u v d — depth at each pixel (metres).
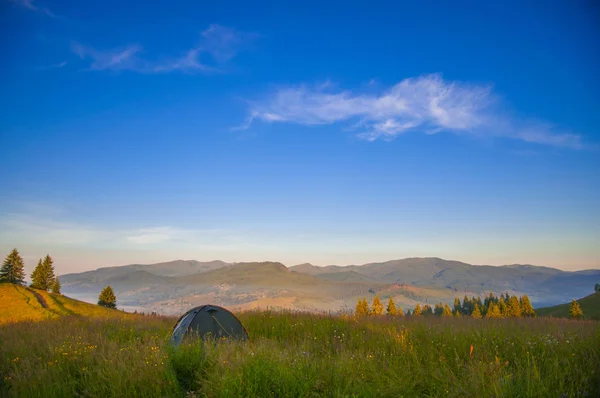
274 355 8.00
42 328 15.93
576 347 8.49
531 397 5.75
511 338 10.43
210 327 13.70
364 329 14.56
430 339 10.99
